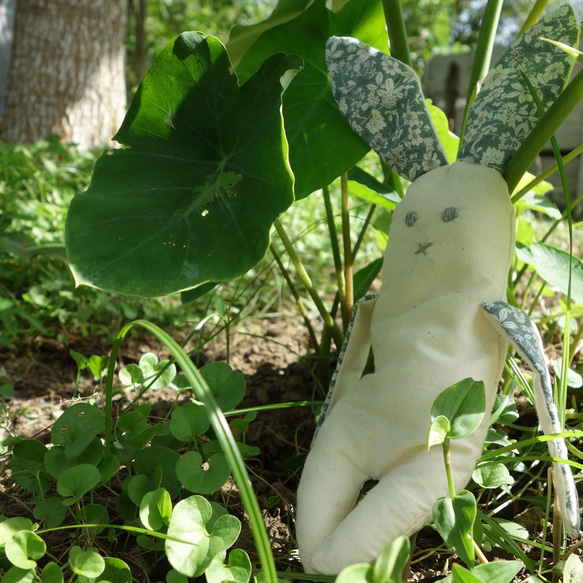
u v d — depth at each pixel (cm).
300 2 67
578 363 80
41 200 144
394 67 55
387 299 49
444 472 43
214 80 54
